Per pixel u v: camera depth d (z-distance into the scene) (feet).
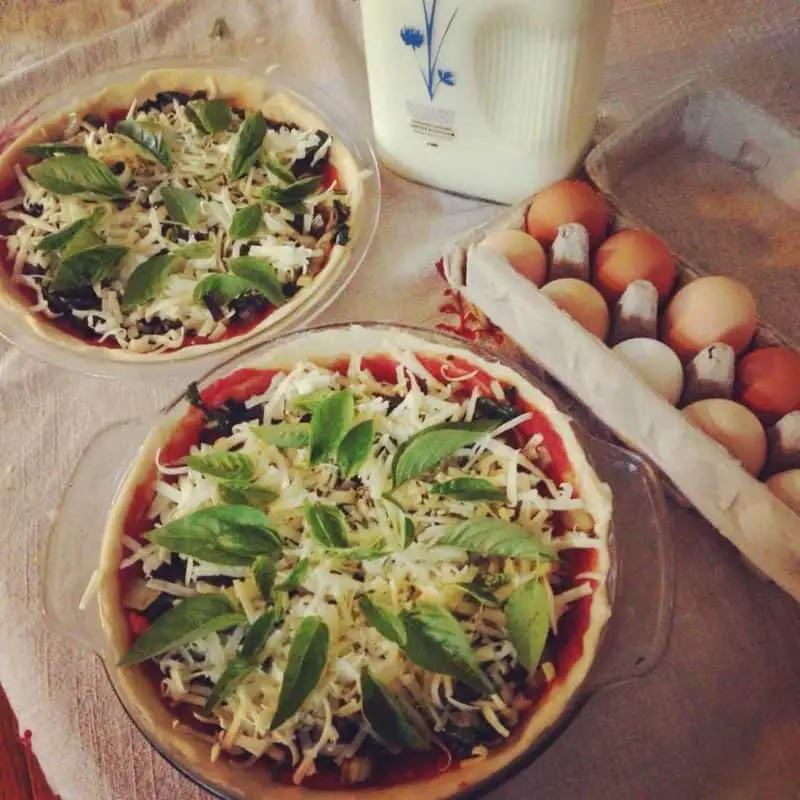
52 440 1.92
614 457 1.72
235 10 2.52
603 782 1.57
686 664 1.64
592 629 1.53
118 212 2.12
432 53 1.84
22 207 2.18
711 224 2.03
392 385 1.79
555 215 1.83
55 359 1.96
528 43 1.77
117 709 1.65
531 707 1.52
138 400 1.96
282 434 1.67
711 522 1.67
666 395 1.67
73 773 1.61
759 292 1.95
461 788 1.43
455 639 1.46
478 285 1.80
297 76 2.38
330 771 1.50
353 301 2.04
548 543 1.60
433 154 2.06
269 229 2.09
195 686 1.56
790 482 1.58
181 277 2.02
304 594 1.58
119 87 2.30
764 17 2.40
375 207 2.11
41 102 2.33
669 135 2.08
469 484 1.61
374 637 1.53
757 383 1.66
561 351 1.73
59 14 2.61
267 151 2.20
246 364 1.79
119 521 1.66
